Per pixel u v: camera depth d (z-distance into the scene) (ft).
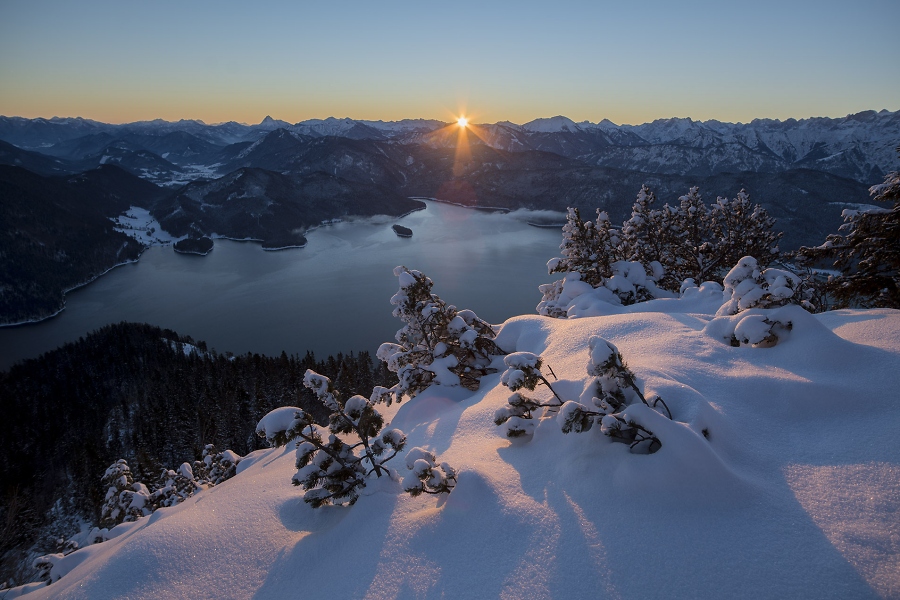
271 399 243.60
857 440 13.73
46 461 239.50
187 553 14.24
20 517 148.36
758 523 11.34
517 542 12.12
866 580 9.47
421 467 13.71
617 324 24.63
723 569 10.30
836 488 12.07
